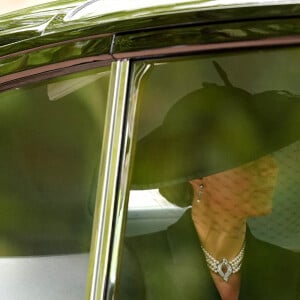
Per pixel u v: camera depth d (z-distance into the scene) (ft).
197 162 12.11
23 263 12.37
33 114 12.30
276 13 11.25
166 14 11.43
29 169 12.39
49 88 12.10
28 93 12.23
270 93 11.87
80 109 12.00
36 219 12.40
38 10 13.28
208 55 11.53
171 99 11.76
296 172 12.36
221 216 12.52
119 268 11.77
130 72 11.60
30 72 12.08
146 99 11.71
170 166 12.03
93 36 11.64
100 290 11.66
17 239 12.44
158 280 12.17
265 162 12.32
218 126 12.07
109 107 11.66
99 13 11.91
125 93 11.59
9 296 12.25
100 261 11.67
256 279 12.73
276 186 12.48
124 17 11.60
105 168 11.68
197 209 12.35
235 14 11.30
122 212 11.69
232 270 12.65
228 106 11.95
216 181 12.32
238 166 12.30
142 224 12.00
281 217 12.71
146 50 11.51
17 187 12.45
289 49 11.48
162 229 12.19
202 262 12.53
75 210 12.16
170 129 11.91
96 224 11.69
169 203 12.15
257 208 12.51
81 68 11.81
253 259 12.75
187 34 11.41
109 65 11.68
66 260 12.14
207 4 11.43
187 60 11.58
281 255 12.75
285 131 12.09
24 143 12.40
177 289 12.34
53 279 12.14
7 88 12.28
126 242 11.87
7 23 12.94
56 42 11.84
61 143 12.22
